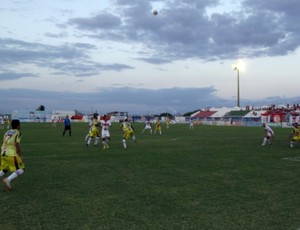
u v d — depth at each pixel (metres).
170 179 10.39
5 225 6.17
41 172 11.67
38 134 32.78
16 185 9.56
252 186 9.41
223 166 13.06
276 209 7.18
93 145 21.88
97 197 8.19
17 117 79.00
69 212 6.96
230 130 43.84
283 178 10.59
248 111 80.75
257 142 24.83
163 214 6.84
